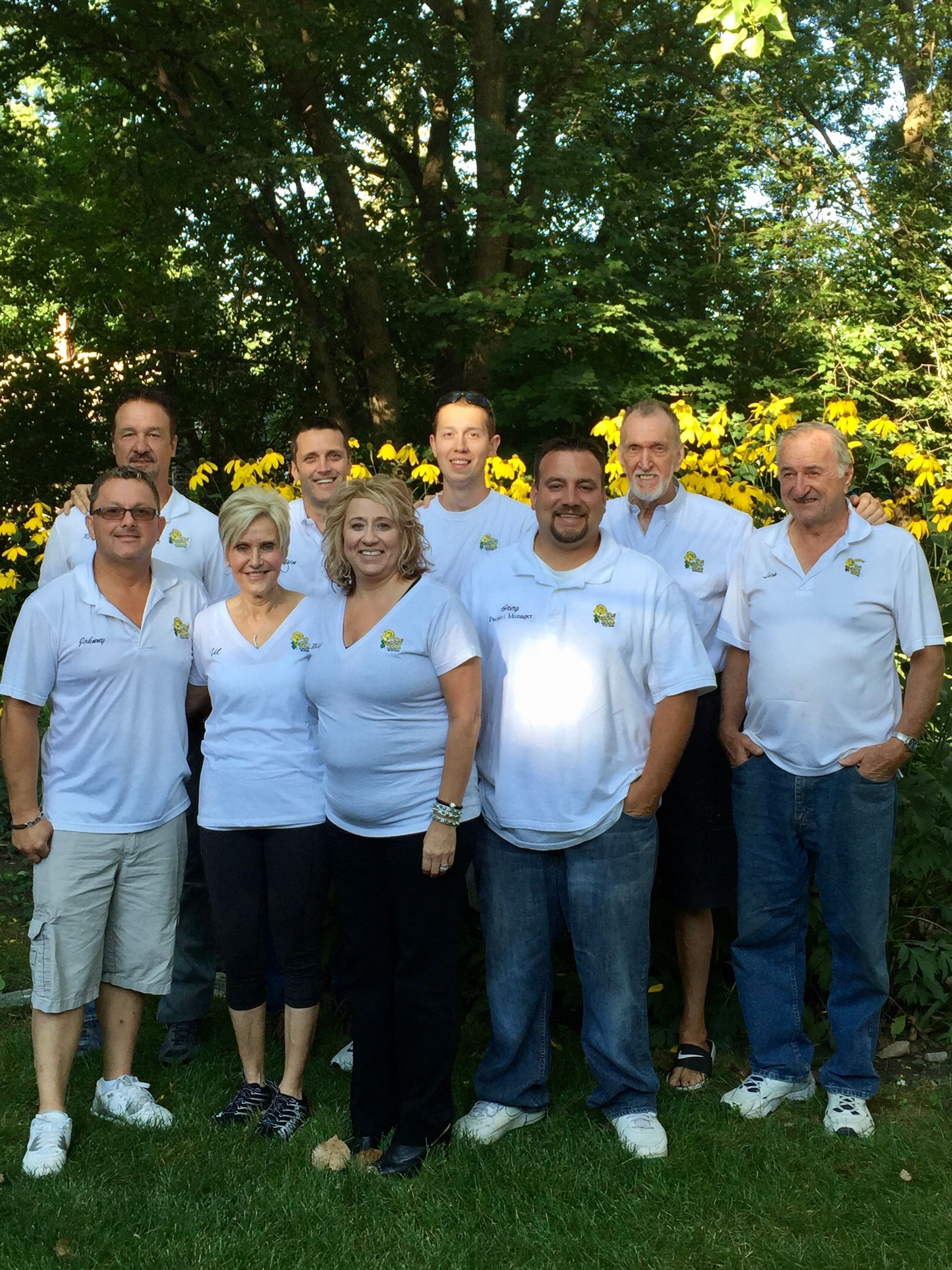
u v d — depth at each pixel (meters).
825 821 3.45
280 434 17.16
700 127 13.92
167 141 13.24
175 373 16.73
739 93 14.19
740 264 13.23
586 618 3.28
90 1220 3.00
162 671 3.44
